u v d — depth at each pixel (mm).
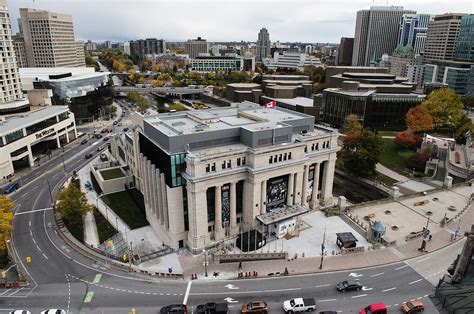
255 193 87500
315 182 104125
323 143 102812
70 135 189750
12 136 140250
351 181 145125
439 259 82062
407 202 110625
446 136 173750
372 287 73000
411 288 72500
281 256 82750
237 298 70250
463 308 30766
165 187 86000
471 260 38875
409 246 87438
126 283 75375
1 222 83062
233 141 91938
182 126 94812
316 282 74750
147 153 96312
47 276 77938
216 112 114312
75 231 96625
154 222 97625
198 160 79062
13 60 187625
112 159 153125
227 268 79938
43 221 103312
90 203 114438
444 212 104125
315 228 96688
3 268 81250
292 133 98250
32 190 125688
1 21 177250
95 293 72312
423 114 169375
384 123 192125
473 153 141000
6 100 183250
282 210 93250
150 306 68375
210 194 85562
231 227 89812
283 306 66562
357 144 139250
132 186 126375
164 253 85938
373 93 190625
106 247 89688
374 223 88875
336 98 193125
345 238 86375
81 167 149000
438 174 138000
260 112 115438
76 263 82812
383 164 153000
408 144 157375
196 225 83625
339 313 65750
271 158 88688
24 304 69125
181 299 70250
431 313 65188
